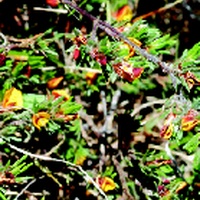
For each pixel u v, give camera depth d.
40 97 0.53
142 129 0.58
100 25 0.47
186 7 0.63
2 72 0.52
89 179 0.52
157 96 0.59
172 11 0.62
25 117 0.49
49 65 0.56
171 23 0.63
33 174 0.54
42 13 0.56
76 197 0.55
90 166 0.56
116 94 0.58
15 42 0.55
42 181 0.55
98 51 0.46
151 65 0.46
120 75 0.46
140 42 0.47
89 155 0.56
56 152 0.55
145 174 0.54
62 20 0.55
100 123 0.58
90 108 0.58
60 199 0.56
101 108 0.58
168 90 0.59
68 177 0.54
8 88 0.52
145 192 0.55
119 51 0.45
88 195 0.55
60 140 0.55
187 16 0.63
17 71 0.52
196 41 0.64
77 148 0.56
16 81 0.53
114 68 0.46
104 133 0.57
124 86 0.59
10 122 0.50
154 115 0.59
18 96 0.50
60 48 0.56
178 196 0.54
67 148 0.55
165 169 0.54
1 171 0.48
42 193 0.55
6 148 0.53
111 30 0.46
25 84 0.53
